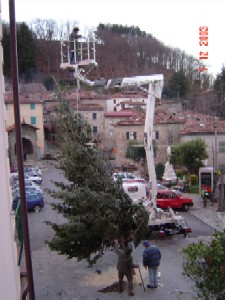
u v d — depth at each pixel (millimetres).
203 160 34844
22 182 6559
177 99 84188
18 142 6504
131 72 115500
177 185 34562
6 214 6801
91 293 12922
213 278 8500
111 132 57031
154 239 18797
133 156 43719
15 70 6406
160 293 12750
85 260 16062
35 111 57125
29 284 6664
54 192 13328
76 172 13641
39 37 108750
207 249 8719
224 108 66938
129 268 12609
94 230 13180
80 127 13898
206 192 26922
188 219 23188
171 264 15414
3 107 6848
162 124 43531
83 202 12805
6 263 6734
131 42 131250
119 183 14258
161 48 130875
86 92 66438
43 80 90688
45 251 17422
